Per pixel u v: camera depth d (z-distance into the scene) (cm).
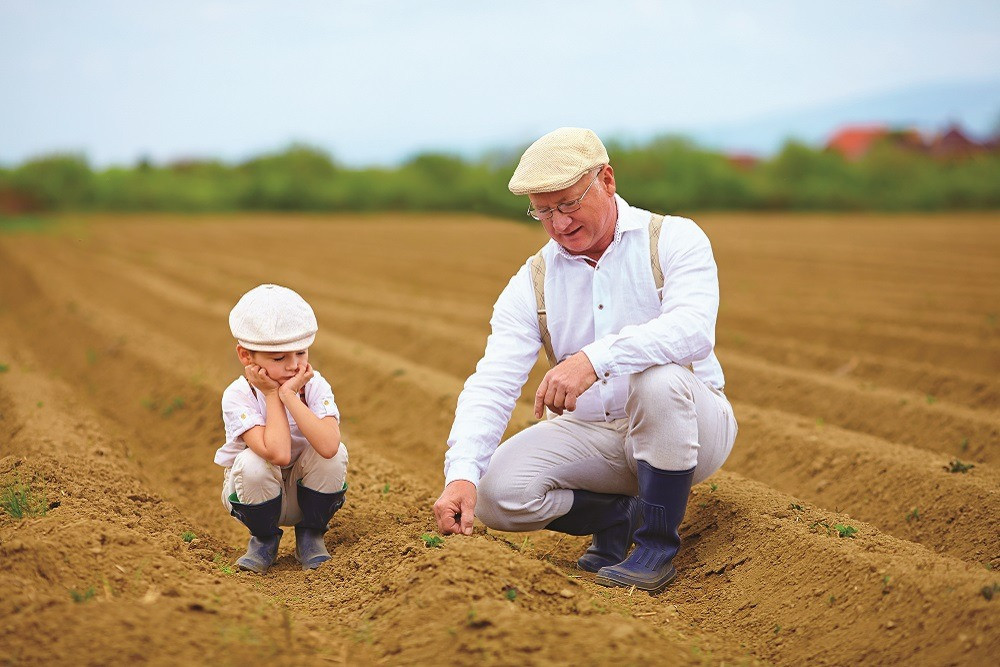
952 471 527
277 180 4669
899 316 1150
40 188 4316
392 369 884
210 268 1961
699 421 399
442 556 345
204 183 4822
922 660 303
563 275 407
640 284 396
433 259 2130
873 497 536
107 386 947
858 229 2812
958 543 465
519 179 372
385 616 327
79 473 505
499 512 408
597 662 281
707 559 429
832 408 754
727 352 963
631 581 395
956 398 782
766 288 1495
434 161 4916
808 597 367
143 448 726
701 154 4378
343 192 4597
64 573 326
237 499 403
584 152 372
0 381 845
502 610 307
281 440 389
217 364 970
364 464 590
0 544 332
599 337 402
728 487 490
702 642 332
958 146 5450
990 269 1680
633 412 388
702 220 3419
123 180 4584
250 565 414
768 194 4078
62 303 1407
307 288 1619
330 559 418
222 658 277
